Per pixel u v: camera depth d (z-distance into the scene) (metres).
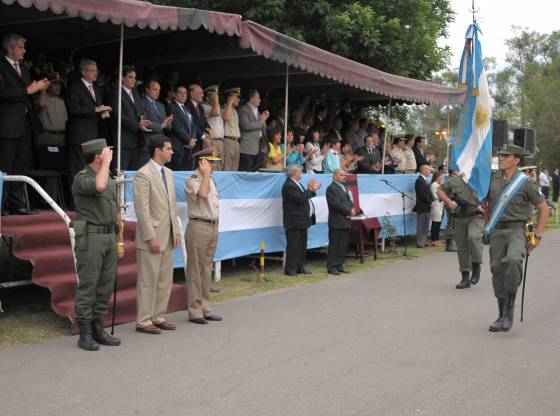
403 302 9.03
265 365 6.01
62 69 10.01
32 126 8.64
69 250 7.53
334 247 11.38
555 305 8.95
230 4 16.86
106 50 11.06
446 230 15.02
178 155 9.97
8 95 7.84
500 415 4.87
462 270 10.17
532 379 5.73
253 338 6.97
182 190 9.48
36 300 8.38
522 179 7.53
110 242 6.52
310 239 12.28
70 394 5.16
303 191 11.05
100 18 7.47
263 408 4.93
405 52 18.84
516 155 7.57
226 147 11.06
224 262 12.27
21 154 8.30
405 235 14.32
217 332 7.20
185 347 6.57
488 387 5.50
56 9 7.03
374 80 12.32
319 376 5.71
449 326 7.67
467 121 12.05
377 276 11.24
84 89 8.70
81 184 6.27
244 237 10.73
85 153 6.36
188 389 5.32
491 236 7.69
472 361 6.24
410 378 5.70
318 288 10.00
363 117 16.97
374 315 8.18
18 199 8.20
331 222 11.36
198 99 10.49
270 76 13.73
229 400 5.09
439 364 6.13
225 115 11.00
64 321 7.43
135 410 4.84
